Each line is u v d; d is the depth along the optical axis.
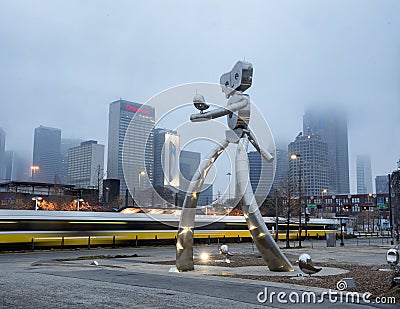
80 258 23.08
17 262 21.34
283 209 48.47
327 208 103.19
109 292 10.17
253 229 15.30
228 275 14.05
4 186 52.69
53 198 51.12
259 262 19.61
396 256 12.58
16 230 30.08
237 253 27.11
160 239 37.28
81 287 11.01
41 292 10.12
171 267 16.52
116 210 42.25
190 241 15.45
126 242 35.53
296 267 16.88
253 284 11.78
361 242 49.41
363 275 14.17
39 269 16.69
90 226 33.59
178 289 10.76
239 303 8.95
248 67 15.08
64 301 8.93
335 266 18.41
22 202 48.25
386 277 13.17
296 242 46.28
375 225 101.94
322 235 55.03
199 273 14.70
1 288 10.77
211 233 39.91
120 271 15.35
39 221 31.12
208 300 9.22
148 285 11.48
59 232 32.03
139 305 8.55
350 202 107.75
